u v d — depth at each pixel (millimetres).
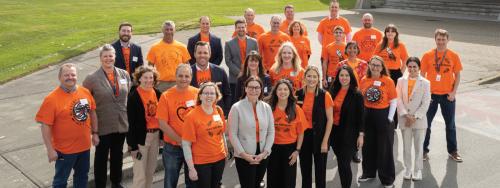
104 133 5875
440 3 30172
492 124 9070
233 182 6676
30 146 7898
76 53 15898
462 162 7238
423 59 7547
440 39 7246
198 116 5012
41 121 5109
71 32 20688
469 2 29484
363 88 6355
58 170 5402
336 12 10305
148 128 5688
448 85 7277
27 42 18719
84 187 5715
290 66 6691
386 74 6270
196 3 33688
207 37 8250
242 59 8078
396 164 7211
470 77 12578
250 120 5238
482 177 6691
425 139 7371
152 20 23750
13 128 8852
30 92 11555
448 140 7371
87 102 5430
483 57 14852
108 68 5918
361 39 9109
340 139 5906
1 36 19922
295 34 8828
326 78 8727
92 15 26109
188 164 4984
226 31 19734
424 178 6676
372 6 33562
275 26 8312
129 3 33031
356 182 6570
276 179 5688
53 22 23609
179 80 5367
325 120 5691
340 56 8453
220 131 5172
